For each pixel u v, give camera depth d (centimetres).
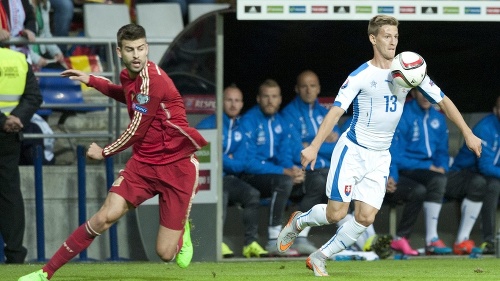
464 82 4000
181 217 2270
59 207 3647
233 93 3603
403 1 3384
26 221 3631
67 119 4166
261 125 3634
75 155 4078
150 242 3522
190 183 2266
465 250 3759
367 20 3431
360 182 2470
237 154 3606
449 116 2420
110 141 3778
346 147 2456
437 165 3812
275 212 3566
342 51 3891
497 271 2847
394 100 2412
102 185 3666
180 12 4656
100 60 4459
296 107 3725
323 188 3619
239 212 3769
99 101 4269
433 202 3741
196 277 2548
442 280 2455
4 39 3616
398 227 3731
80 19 4719
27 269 2969
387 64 2409
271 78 3928
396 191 3709
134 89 2170
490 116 3828
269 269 2942
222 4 4791
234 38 3828
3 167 3350
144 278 2514
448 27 3834
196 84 3509
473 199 3806
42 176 3531
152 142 2225
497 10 3431
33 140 3816
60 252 2205
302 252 3612
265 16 3312
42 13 4175
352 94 2389
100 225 2208
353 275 2617
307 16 3338
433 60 3947
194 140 2236
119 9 4556
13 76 3366
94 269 2966
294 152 3672
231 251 3581
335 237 2516
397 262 3366
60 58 4125
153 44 4184
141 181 2238
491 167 3791
